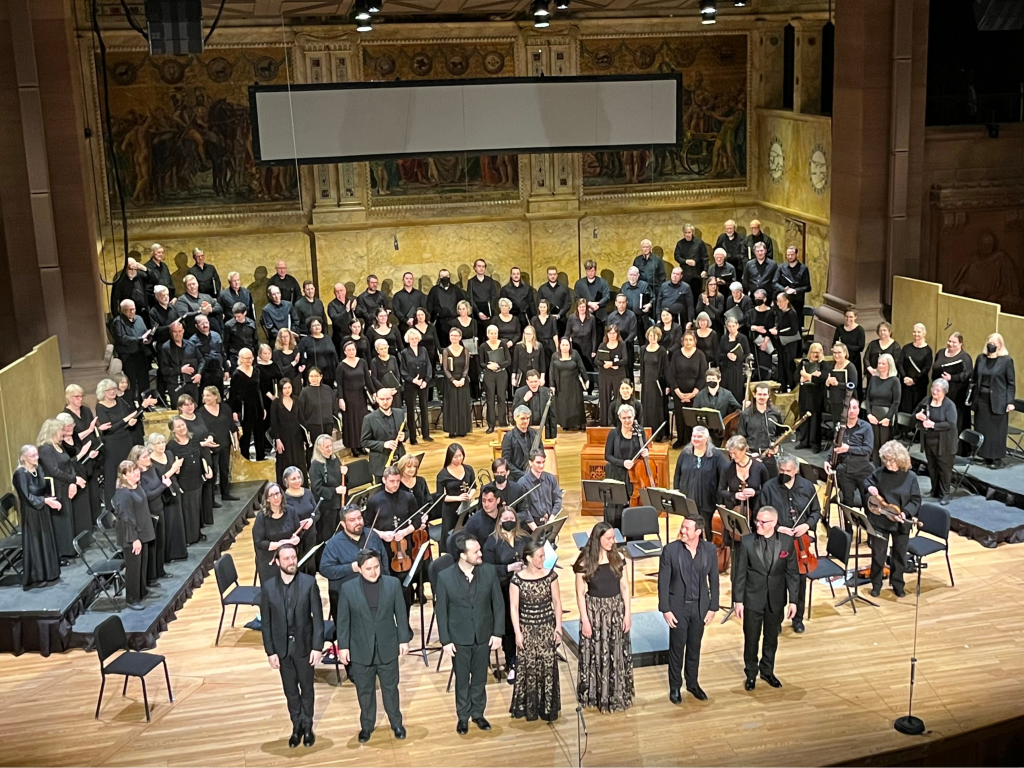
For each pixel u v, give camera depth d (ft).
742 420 38.17
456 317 52.19
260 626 30.37
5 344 46.16
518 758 26.81
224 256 56.24
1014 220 52.85
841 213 50.96
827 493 36.06
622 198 59.77
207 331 45.60
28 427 40.45
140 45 53.42
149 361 48.14
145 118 54.19
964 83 55.16
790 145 57.72
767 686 29.58
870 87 48.65
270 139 51.88
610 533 28.09
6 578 34.76
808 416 41.63
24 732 28.58
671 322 47.16
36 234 44.29
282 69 55.01
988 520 37.60
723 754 26.78
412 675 30.63
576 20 56.75
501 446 39.75
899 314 49.26
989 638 31.58
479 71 57.26
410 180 57.52
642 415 46.47
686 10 57.36
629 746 27.14
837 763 26.37
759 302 49.16
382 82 52.49
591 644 28.35
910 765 26.86
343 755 27.20
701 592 28.25
